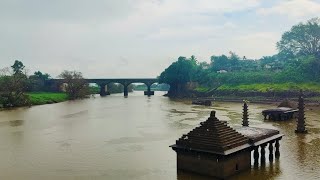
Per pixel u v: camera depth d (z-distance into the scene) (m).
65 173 42.12
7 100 143.12
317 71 185.00
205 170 37.84
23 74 178.75
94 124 87.12
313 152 50.69
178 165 40.03
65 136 68.69
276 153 48.19
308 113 105.69
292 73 189.88
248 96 183.50
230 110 123.94
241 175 39.00
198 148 37.84
